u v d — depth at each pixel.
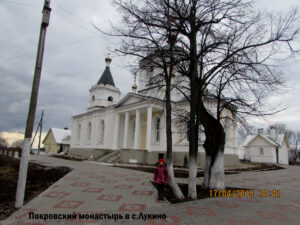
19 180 6.89
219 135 10.55
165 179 8.06
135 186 10.59
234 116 10.62
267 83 9.03
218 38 9.28
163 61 9.52
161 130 26.33
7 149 35.09
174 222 5.68
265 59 9.02
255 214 6.60
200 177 15.41
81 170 16.22
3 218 5.79
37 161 23.91
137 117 27.30
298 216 6.60
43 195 8.30
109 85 40.88
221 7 8.77
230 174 17.73
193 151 8.80
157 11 9.01
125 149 25.00
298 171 24.05
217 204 7.63
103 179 12.38
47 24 7.89
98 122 36.25
